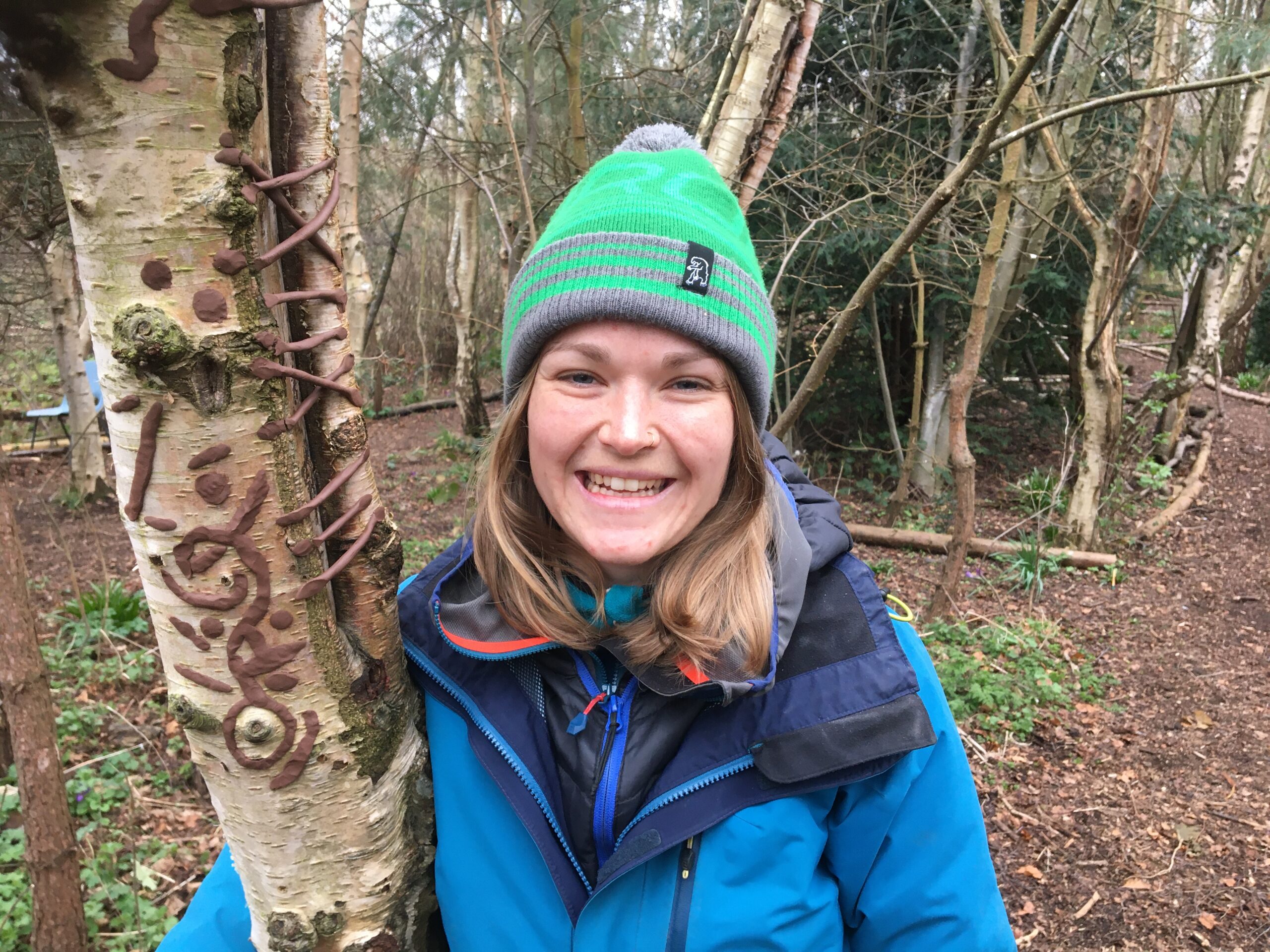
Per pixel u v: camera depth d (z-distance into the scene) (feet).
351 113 16.65
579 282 2.95
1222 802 11.43
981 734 13.04
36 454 29.14
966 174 7.80
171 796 10.62
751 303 3.15
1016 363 32.30
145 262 2.19
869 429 28.17
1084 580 19.48
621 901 3.20
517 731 3.36
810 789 3.12
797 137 21.21
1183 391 26.30
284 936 3.01
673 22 20.74
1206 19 16.85
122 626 15.02
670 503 3.13
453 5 17.26
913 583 19.07
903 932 3.34
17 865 8.76
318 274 2.59
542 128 19.47
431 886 3.40
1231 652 15.94
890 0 21.70
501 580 3.44
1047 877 10.21
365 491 2.87
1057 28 6.82
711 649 3.12
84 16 1.98
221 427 2.38
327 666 2.78
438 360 47.21
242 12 2.13
